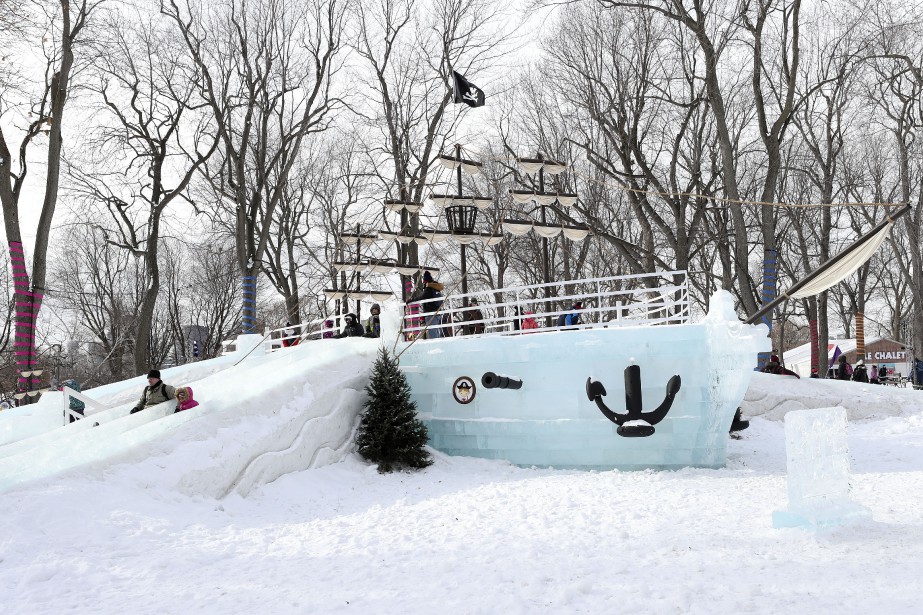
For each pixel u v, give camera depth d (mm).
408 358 19188
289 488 15047
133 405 17109
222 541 10391
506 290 18172
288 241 42875
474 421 18297
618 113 34719
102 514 10977
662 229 34125
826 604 6492
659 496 13367
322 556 9461
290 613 6980
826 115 37781
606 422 17172
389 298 30750
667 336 16688
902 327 68188
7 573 8508
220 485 13875
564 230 25219
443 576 8117
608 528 10648
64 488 11461
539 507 12719
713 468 16906
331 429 17422
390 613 6832
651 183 34688
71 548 9547
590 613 6602
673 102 32219
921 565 7617
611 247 43938
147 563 8977
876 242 16094
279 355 23812
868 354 56438
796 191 43781
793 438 9844
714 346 16375
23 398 25250
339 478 16484
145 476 12797
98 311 54844
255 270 34000
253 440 15000
